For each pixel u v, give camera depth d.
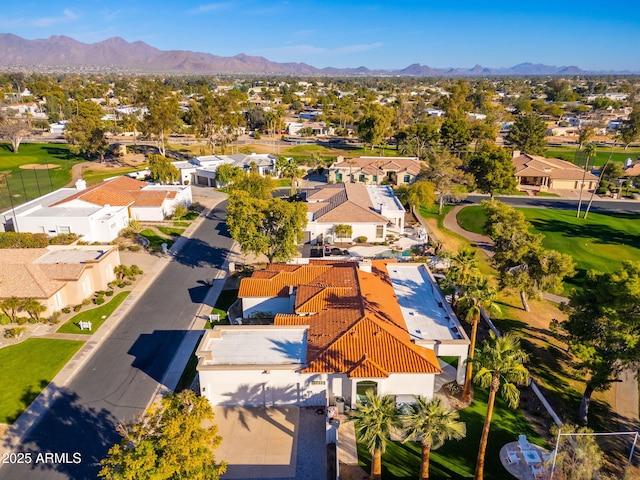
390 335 34.22
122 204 72.06
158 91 146.75
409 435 24.30
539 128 124.94
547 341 43.81
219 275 56.09
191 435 21.98
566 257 45.03
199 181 102.12
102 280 51.44
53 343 41.22
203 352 32.78
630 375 38.94
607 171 103.75
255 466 28.20
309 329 36.66
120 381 36.31
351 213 67.06
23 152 122.75
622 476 28.70
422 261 59.56
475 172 88.38
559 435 26.88
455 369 37.91
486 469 28.44
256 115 170.00
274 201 53.62
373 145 139.50
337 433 30.03
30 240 56.06
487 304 33.53
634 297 30.17
